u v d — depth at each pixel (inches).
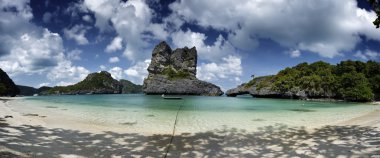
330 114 1094.4
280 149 442.3
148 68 5565.9
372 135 535.2
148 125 728.3
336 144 459.8
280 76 3641.7
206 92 4704.7
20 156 339.6
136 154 404.2
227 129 662.5
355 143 460.8
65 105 1656.0
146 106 1608.0
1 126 574.6
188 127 695.1
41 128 585.0
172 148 450.0
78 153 391.9
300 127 694.5
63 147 423.5
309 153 406.3
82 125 674.2
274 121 836.6
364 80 2640.3
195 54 5620.1
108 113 1089.4
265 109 1417.3
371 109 1421.0
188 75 5157.5
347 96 2593.5
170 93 4717.0
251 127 697.0
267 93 3373.5
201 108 1473.9
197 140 521.0
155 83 4815.5
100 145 454.6
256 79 4124.0
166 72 5290.4
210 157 397.1
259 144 486.6
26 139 459.2
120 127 674.2
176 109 1379.2
